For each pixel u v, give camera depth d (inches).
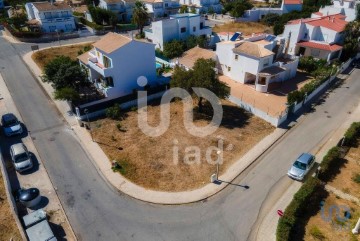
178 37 2556.6
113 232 878.4
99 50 1642.5
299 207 908.0
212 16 3745.1
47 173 1106.7
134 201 988.6
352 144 1288.1
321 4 3703.3
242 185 1059.9
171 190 1032.2
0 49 2370.8
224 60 1958.7
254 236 866.1
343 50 2192.4
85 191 1027.3
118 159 1176.8
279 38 2095.2
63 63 1577.3
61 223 904.3
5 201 962.1
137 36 2778.1
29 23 2753.4
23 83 1798.7
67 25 2903.5
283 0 3614.7
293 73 1973.4
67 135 1332.4
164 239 856.9
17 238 834.8
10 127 1320.1
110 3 3307.1
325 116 1514.5
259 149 1256.8
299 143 1299.2
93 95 1589.6
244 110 1565.0
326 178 1090.1
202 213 943.7
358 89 1814.7
